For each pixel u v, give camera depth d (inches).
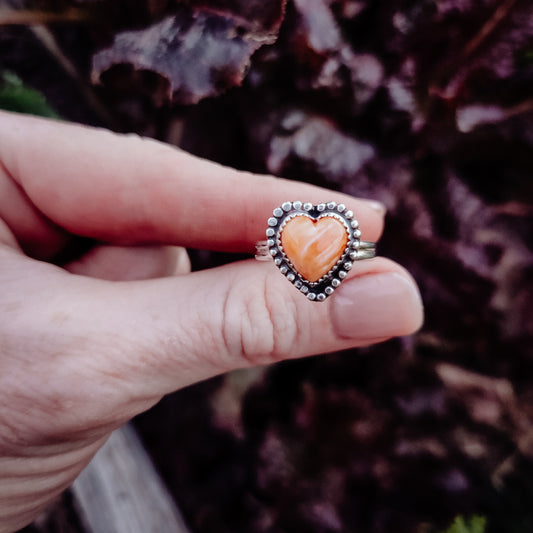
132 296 3.7
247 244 4.6
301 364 5.7
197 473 5.8
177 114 5.4
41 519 5.4
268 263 4.0
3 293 3.6
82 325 3.5
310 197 4.4
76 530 5.4
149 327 3.6
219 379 6.0
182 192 4.4
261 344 3.8
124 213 4.5
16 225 4.5
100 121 5.7
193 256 6.0
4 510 3.9
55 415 3.4
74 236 4.8
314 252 3.7
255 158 5.4
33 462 3.7
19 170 4.3
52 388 3.4
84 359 3.4
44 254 4.8
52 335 3.4
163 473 5.8
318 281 3.7
